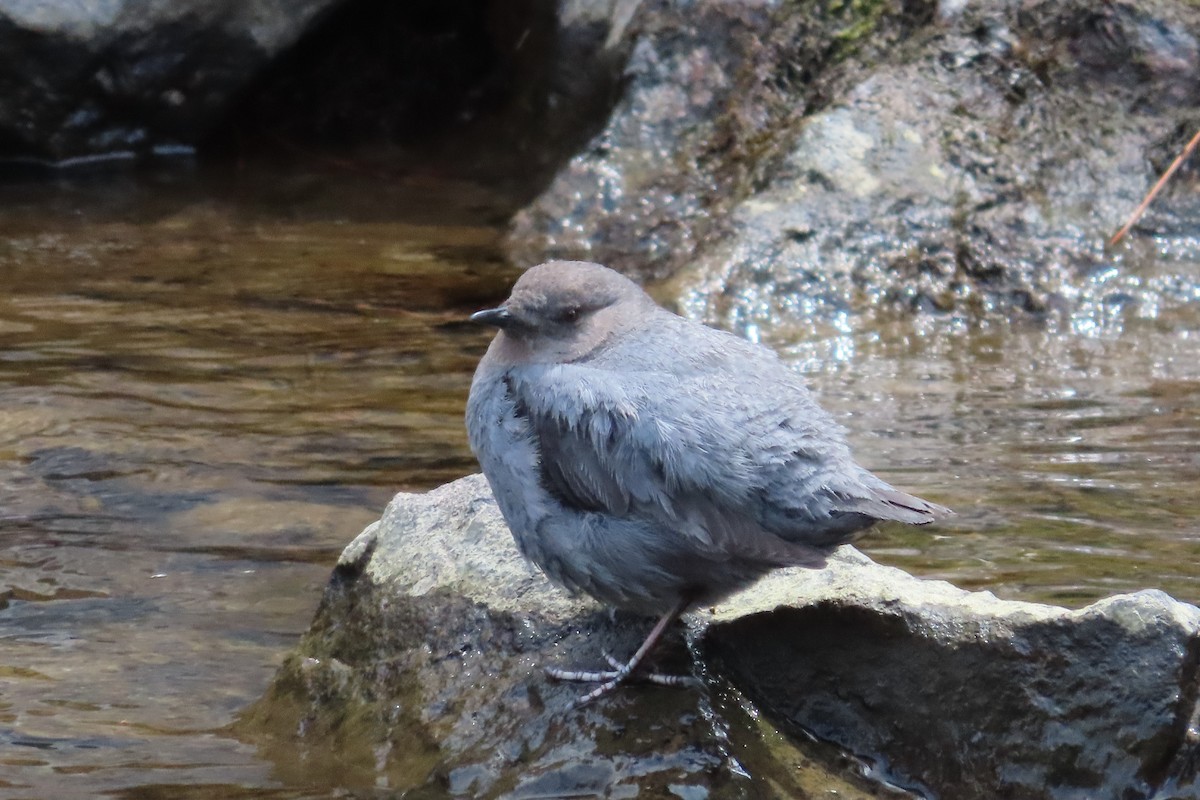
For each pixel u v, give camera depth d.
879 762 6.55
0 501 9.82
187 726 7.19
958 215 14.62
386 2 20.80
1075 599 8.09
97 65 18.39
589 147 16.56
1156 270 14.27
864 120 15.30
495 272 15.33
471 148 19.73
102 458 10.52
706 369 6.96
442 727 6.81
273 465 10.51
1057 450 10.65
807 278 14.25
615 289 7.50
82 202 17.67
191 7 18.52
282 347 13.02
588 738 6.46
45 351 12.66
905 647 6.50
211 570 9.00
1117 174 14.91
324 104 20.69
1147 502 9.60
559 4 18.02
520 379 7.29
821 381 12.39
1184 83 15.31
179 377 12.18
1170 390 12.02
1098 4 15.59
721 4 16.75
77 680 7.65
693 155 16.30
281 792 6.49
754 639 6.87
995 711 6.29
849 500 6.60
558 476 6.99
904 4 16.33
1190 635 6.01
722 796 6.14
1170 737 6.00
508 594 7.36
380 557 7.86
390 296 14.52
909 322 13.90
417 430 11.19
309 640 7.83
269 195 18.22
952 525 9.29
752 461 6.61
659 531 6.73
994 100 15.48
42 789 6.50
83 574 8.91
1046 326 13.80
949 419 11.38
